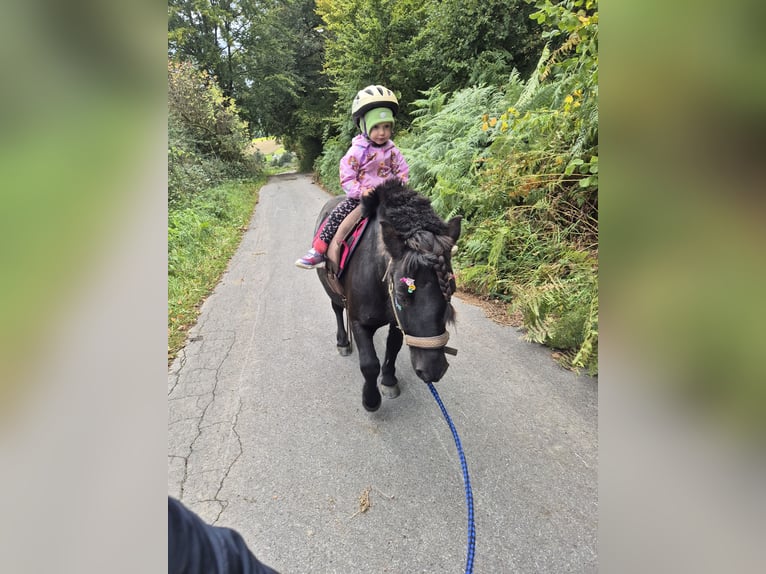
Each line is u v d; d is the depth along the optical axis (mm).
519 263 4781
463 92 8109
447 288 1955
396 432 2779
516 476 2354
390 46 13195
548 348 3703
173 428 2990
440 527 2084
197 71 16766
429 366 1992
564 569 1840
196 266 6852
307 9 27406
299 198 14758
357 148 2973
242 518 2207
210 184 13250
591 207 4508
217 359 3971
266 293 5707
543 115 4992
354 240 2678
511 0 8773
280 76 25219
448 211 5996
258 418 3029
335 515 2195
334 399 3199
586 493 2211
